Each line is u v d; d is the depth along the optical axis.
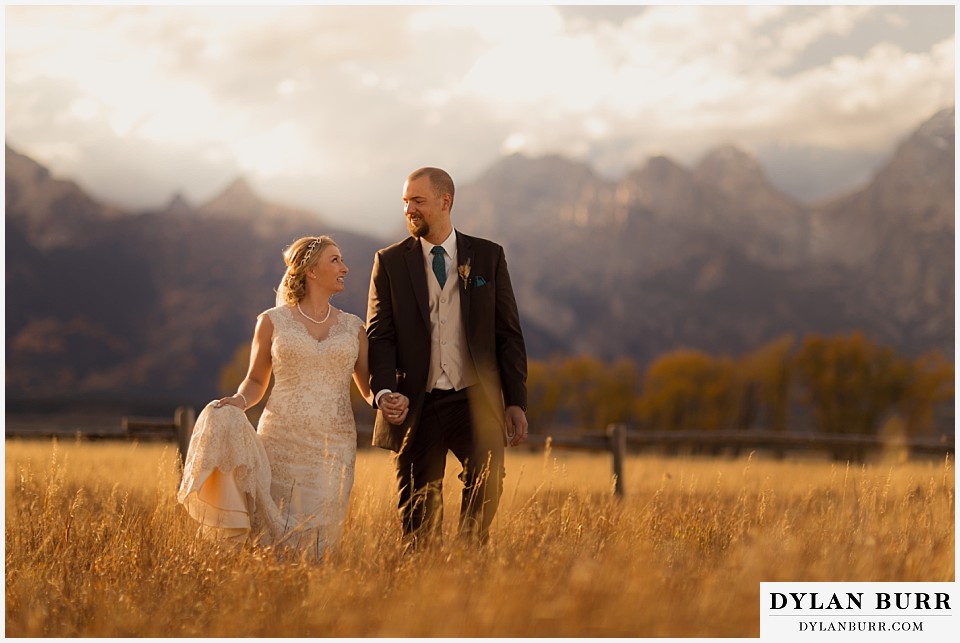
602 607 3.21
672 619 3.16
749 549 3.76
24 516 4.64
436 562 3.85
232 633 3.21
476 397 4.59
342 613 3.32
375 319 4.77
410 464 4.62
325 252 5.02
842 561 3.77
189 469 4.62
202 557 4.16
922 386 57.19
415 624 3.10
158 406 145.00
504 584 3.33
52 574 3.97
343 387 5.03
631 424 71.75
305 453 4.85
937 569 3.80
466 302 4.63
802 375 60.38
